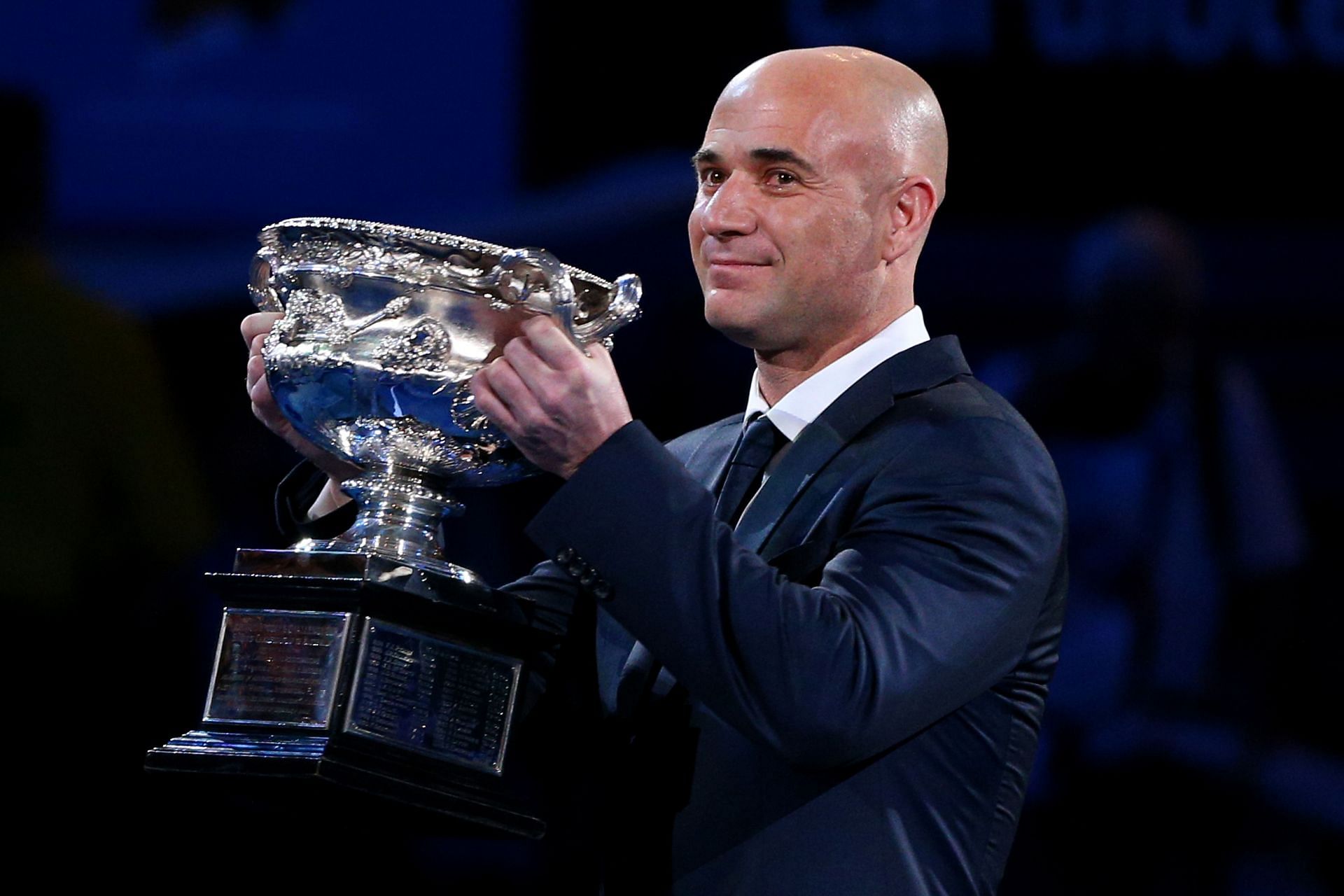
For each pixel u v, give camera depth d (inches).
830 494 228.5
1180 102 505.4
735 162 241.6
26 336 446.3
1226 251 503.2
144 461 450.0
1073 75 506.9
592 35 506.0
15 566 433.7
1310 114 502.6
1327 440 498.3
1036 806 478.6
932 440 226.7
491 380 209.8
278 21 503.2
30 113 466.0
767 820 218.5
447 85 505.7
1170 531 482.9
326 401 221.9
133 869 438.6
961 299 509.4
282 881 450.3
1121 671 478.3
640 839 225.6
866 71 246.1
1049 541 223.9
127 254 491.8
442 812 216.5
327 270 218.2
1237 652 478.6
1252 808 471.8
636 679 234.8
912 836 221.5
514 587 261.4
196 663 448.1
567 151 507.2
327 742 210.7
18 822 430.6
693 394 502.0
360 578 214.1
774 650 203.0
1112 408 489.7
